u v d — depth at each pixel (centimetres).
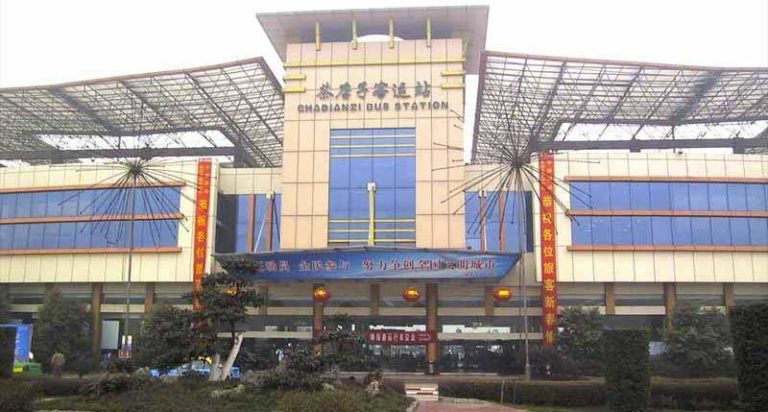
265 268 3956
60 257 4466
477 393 2492
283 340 4281
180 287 4416
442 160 4175
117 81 4300
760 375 1577
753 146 5122
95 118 4972
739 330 1642
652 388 2241
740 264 4088
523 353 3966
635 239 4100
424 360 4162
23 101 4622
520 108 4672
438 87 4250
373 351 4194
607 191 4153
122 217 4425
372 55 4316
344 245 4119
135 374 2102
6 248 4541
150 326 3212
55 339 4025
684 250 4091
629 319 4134
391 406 1930
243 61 4072
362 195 4178
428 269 3869
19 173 4616
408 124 4231
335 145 4250
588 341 3684
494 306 4194
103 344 4388
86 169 4550
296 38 4472
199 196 4366
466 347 4188
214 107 4803
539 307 4172
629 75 4147
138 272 4341
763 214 4147
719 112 4809
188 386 2020
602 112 4797
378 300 4256
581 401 2330
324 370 2127
